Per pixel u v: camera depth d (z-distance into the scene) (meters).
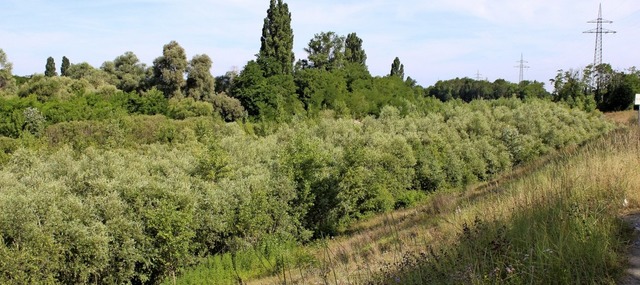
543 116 56.25
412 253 6.73
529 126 53.56
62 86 57.25
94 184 20.44
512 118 55.75
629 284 4.97
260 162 33.78
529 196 7.95
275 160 29.72
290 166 27.08
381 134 42.22
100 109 49.53
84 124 40.84
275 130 51.12
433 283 5.47
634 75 78.56
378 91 75.38
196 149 36.38
